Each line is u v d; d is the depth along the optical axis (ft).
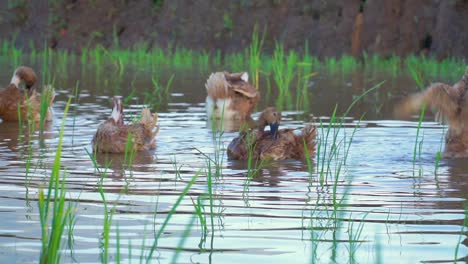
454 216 32.45
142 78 93.50
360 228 30.53
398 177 40.68
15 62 113.60
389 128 56.29
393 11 119.44
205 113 65.16
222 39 131.64
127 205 33.86
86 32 139.33
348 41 122.21
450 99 43.91
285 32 126.62
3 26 140.77
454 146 46.19
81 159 45.14
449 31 113.50
